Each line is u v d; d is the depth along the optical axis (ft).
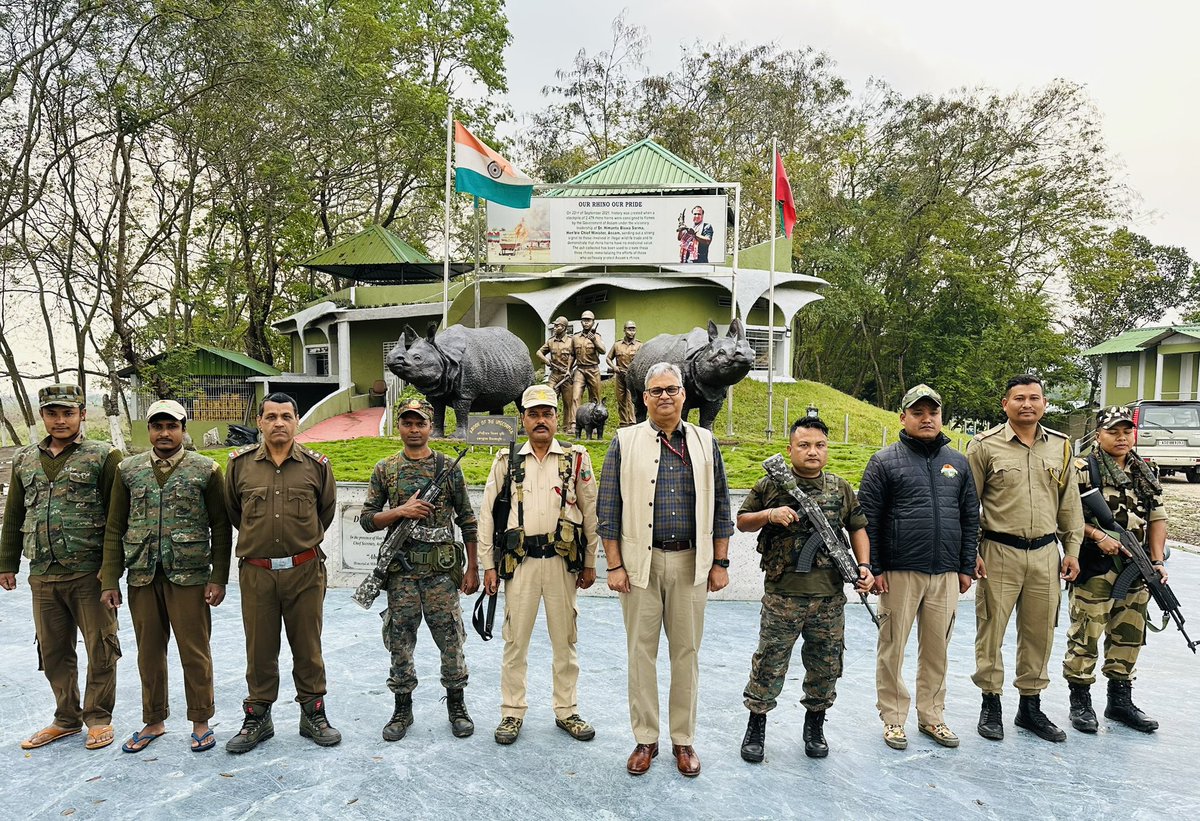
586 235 51.29
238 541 14.34
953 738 14.51
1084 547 15.56
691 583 13.42
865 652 20.58
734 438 44.52
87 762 13.73
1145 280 130.21
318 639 14.76
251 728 14.29
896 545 14.40
